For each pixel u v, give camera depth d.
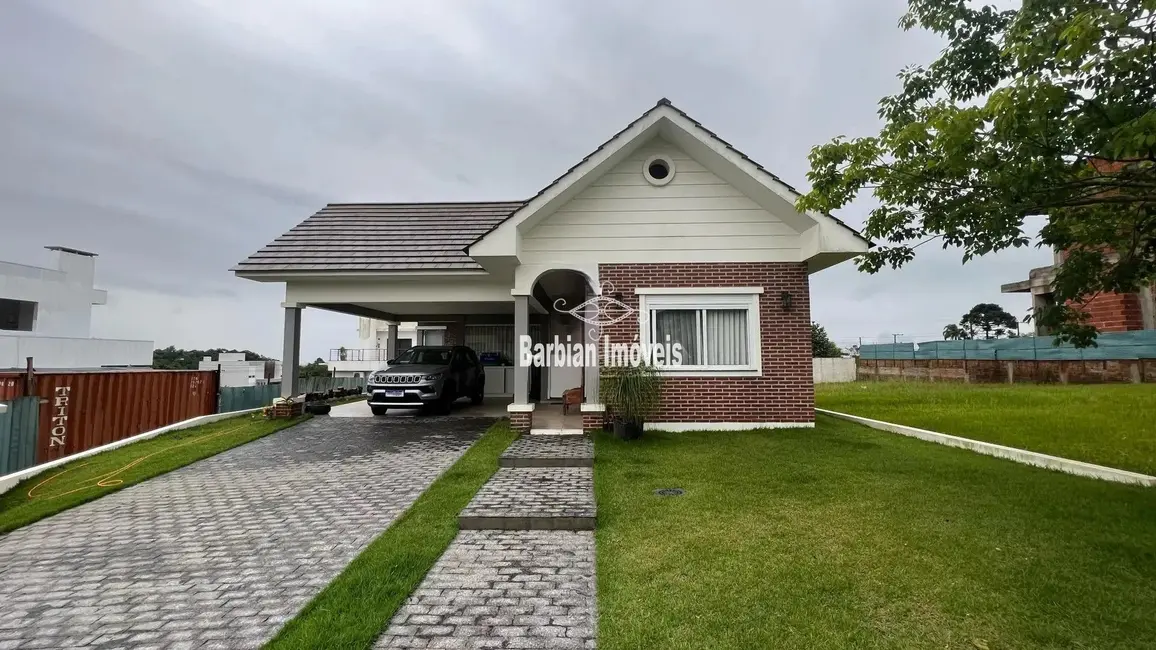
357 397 18.67
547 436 10.02
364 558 4.64
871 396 17.36
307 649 3.22
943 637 3.26
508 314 19.36
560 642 3.33
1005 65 6.57
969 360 22.91
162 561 4.80
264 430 11.36
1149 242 5.70
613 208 10.80
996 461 7.63
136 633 3.58
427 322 19.77
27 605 4.01
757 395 10.51
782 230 10.66
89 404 11.12
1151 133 3.97
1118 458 7.47
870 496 5.96
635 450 8.62
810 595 3.77
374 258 12.72
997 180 5.02
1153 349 17.62
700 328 10.69
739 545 4.66
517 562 4.59
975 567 4.14
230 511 6.20
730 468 7.32
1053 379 20.02
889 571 4.11
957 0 6.69
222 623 3.70
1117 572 4.03
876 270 7.54
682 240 10.72
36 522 5.90
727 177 10.59
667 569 4.25
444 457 8.82
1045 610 3.53
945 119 5.11
